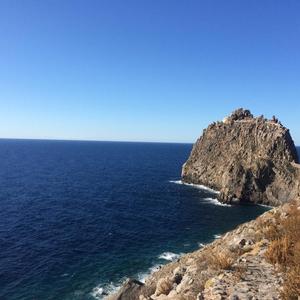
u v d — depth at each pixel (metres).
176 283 14.65
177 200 95.88
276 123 117.56
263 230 17.20
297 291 9.38
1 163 190.75
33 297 38.19
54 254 51.22
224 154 119.94
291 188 92.25
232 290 10.54
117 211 81.12
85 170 166.75
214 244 23.59
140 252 52.47
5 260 48.53
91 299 37.78
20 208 81.69
